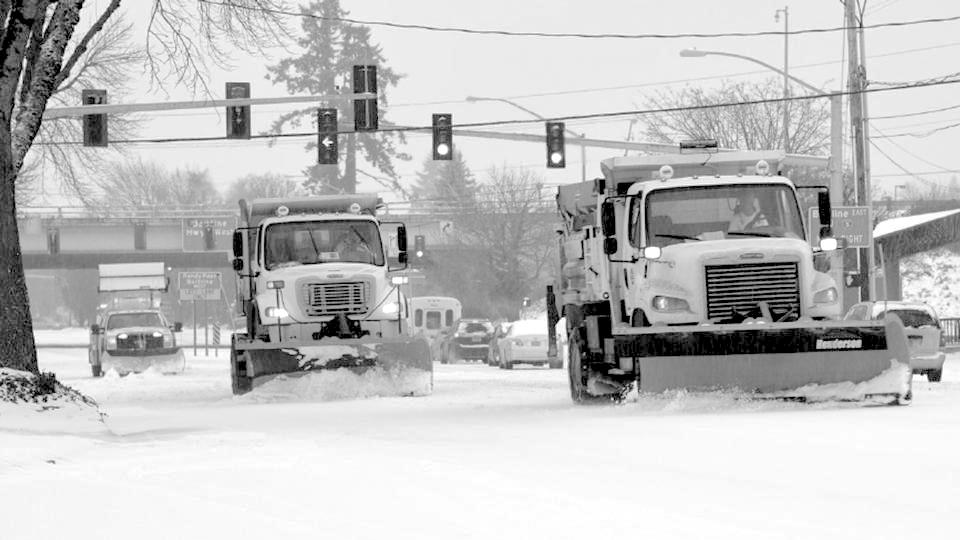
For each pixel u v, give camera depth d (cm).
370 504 1830
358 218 5344
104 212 18712
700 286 3812
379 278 5209
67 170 10519
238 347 4841
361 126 7081
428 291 17250
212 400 5112
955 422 3022
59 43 3947
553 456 2453
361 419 3666
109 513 1805
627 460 2370
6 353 3684
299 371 4872
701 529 1599
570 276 4628
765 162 4106
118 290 10169
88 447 2792
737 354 3606
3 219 3709
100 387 6612
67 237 17038
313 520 1694
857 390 3609
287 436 2994
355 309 5181
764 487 1988
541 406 4178
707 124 13088
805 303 3812
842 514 1717
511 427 3169
